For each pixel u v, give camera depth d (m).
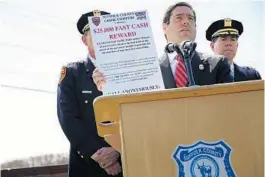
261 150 0.95
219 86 0.96
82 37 2.15
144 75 1.20
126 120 0.96
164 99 0.97
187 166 0.93
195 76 1.89
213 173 0.93
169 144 0.95
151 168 0.94
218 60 1.94
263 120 0.96
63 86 1.93
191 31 2.23
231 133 0.96
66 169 2.34
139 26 1.24
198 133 0.96
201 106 0.97
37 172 2.30
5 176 2.24
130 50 1.22
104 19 1.24
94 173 1.84
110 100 0.97
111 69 1.20
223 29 2.38
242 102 0.97
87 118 1.87
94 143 1.78
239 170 0.94
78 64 2.01
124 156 0.94
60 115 1.87
